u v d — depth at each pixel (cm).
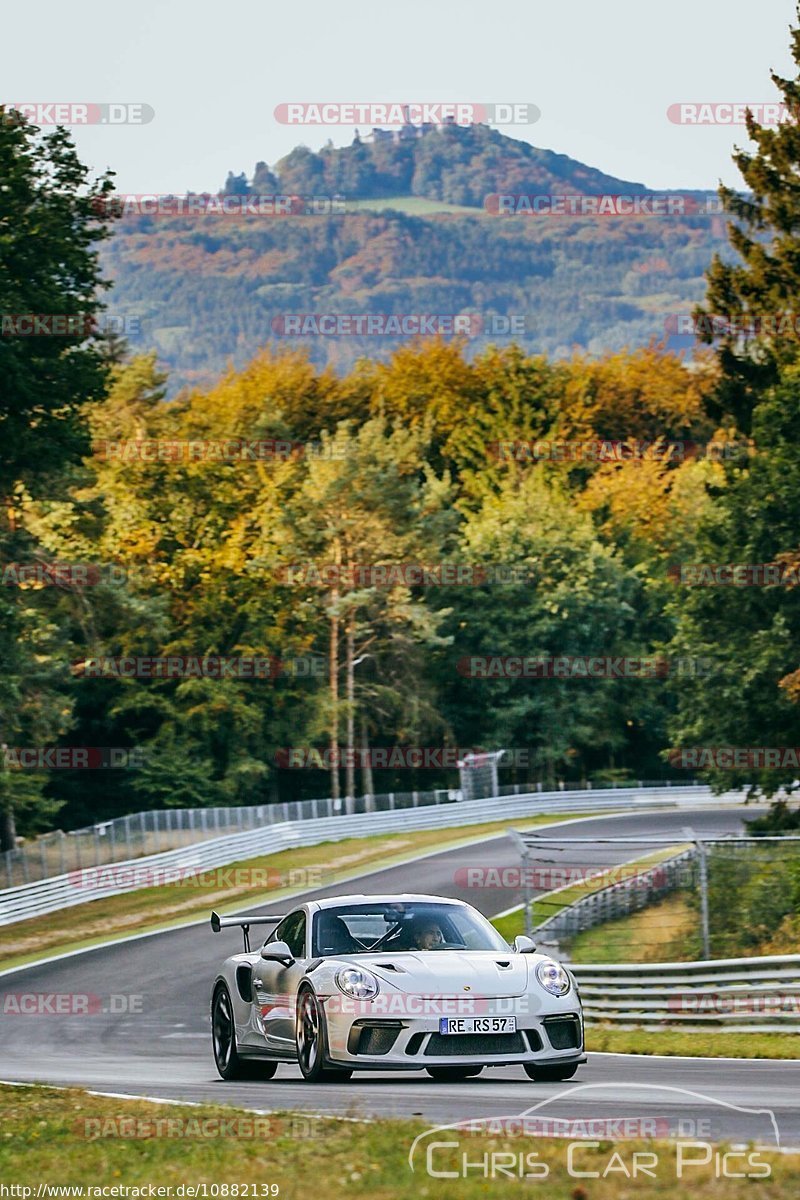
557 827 11375
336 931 2192
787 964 3466
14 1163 1570
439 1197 1231
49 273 7194
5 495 8319
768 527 7081
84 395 7356
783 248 8181
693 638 7294
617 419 19075
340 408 19138
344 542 13812
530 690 15112
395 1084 2117
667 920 5919
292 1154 1476
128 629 10775
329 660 14138
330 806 11331
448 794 12862
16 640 9019
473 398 18900
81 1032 4106
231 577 13000
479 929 2211
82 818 12756
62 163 7288
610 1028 3825
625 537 16825
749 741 7144
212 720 12925
